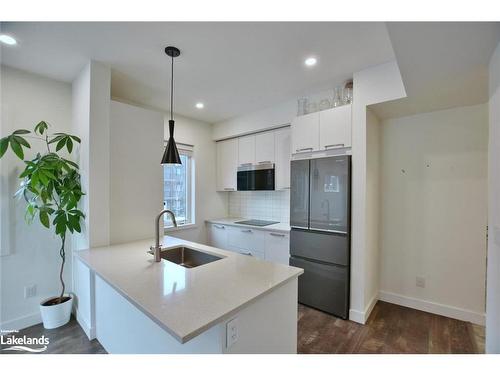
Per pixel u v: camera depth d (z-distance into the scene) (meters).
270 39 1.83
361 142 2.34
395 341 2.05
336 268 2.45
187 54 2.03
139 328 1.56
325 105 2.71
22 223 2.28
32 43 1.85
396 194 2.75
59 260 2.49
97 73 2.14
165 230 3.52
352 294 2.40
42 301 2.34
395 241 2.76
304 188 2.70
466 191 2.37
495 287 1.37
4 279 2.19
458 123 2.40
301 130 2.77
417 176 2.63
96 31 1.72
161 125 2.69
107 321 1.92
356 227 2.37
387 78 2.20
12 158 2.21
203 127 4.00
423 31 1.30
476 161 2.33
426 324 2.30
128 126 2.42
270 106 3.30
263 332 1.28
